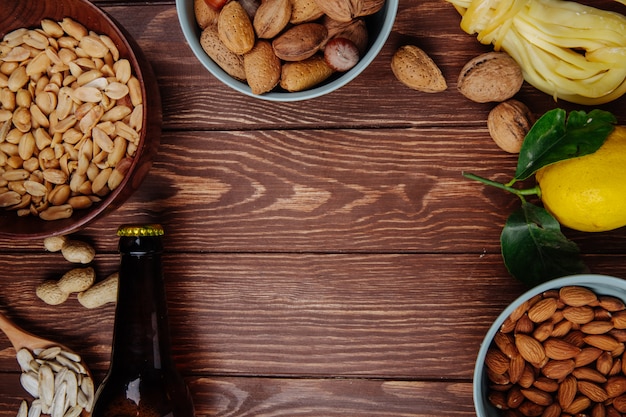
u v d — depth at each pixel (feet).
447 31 2.15
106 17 2.02
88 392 2.27
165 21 2.20
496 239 2.20
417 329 2.23
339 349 2.25
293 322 2.26
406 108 2.18
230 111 2.22
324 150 2.21
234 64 2.02
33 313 2.30
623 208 1.95
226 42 1.96
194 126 2.23
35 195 2.15
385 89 2.18
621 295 2.03
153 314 2.08
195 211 2.25
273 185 2.23
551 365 2.06
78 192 2.16
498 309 2.21
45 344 2.27
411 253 2.22
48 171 2.14
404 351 2.24
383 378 2.25
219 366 2.28
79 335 2.29
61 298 2.25
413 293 2.23
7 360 2.31
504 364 2.07
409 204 2.21
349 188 2.22
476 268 2.21
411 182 2.20
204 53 2.01
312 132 2.21
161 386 2.09
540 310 2.04
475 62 2.05
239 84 2.01
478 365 2.00
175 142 2.24
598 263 2.18
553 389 2.08
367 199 2.22
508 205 2.19
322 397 2.27
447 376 2.23
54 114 2.14
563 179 1.98
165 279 2.27
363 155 2.21
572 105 2.15
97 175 2.15
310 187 2.23
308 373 2.26
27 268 2.29
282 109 2.21
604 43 2.03
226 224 2.25
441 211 2.20
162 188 2.25
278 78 2.01
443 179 2.19
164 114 2.23
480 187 2.19
